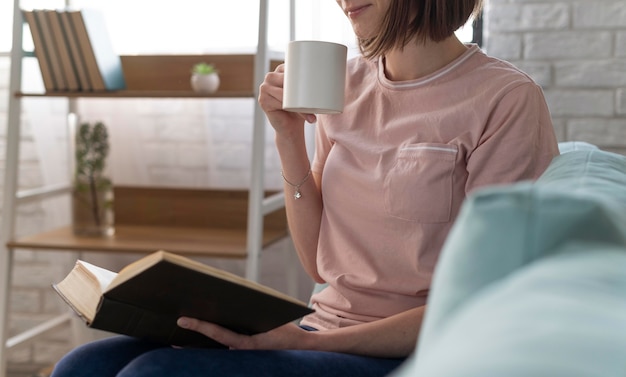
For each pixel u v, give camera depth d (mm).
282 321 1120
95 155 2588
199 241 2506
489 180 1325
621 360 317
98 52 2449
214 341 1198
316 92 1321
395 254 1401
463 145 1359
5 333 2486
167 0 2773
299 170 1570
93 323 1085
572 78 2602
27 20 2447
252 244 2295
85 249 2408
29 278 2943
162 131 2799
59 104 2859
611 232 501
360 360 1205
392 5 1372
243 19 2750
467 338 355
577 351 316
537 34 2611
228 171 2777
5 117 2938
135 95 2365
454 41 1463
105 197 2594
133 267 1036
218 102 2768
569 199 507
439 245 1377
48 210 2898
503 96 1345
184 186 2799
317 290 1712
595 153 1092
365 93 1509
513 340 331
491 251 504
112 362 1123
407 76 1470
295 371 1109
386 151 1430
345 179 1477
